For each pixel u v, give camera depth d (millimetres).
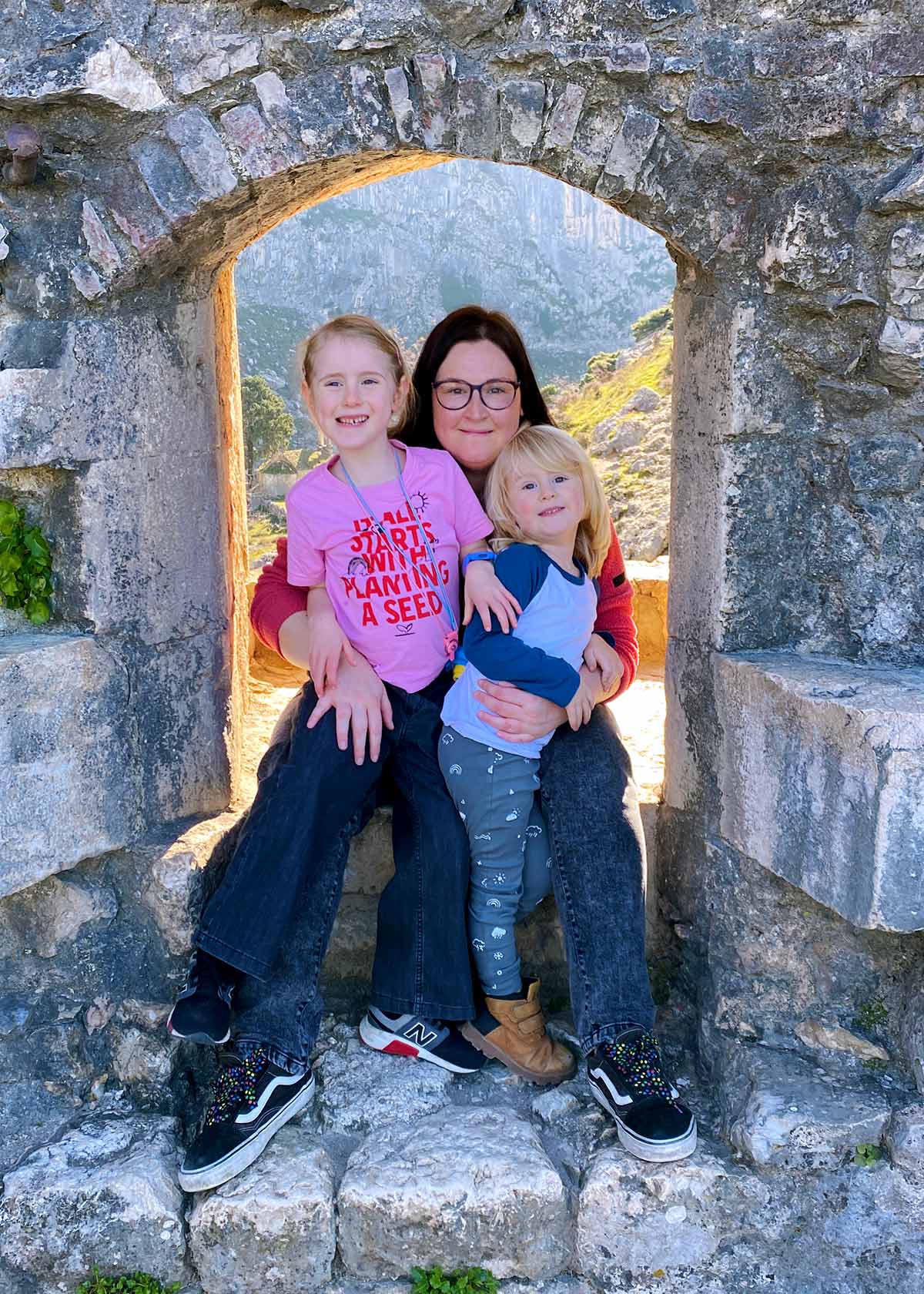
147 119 2184
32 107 2170
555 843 2285
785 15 2119
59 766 2232
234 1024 2242
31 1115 2289
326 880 2293
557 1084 2365
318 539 2332
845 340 2236
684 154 2186
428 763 2379
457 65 2139
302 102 2156
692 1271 2109
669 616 2625
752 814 2285
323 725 2275
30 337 2240
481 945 2334
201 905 2367
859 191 2152
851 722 1938
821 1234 2109
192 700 2578
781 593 2375
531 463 2283
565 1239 2117
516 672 2178
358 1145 2225
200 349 2561
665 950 2695
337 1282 2100
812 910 2293
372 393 2238
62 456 2229
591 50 2119
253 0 2115
